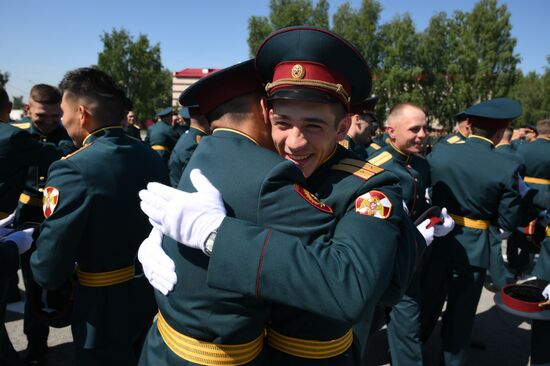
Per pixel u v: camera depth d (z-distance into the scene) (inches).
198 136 174.7
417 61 1460.4
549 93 1619.1
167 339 45.1
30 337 112.3
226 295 39.9
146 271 45.1
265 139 47.2
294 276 35.5
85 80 78.2
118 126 82.7
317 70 43.4
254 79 45.8
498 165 107.7
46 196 72.2
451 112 1478.8
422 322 124.5
